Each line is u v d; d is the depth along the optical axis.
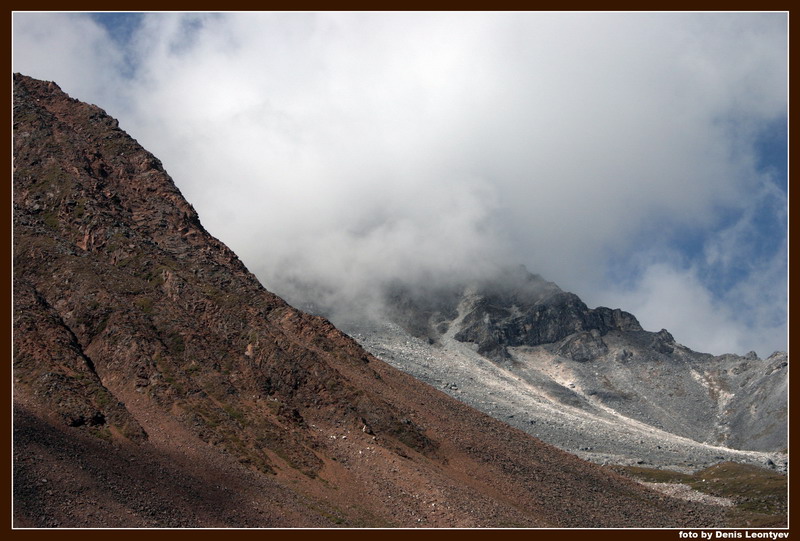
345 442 155.62
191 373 154.00
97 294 163.00
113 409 130.75
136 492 110.81
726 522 174.62
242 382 157.88
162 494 113.62
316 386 170.88
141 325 159.38
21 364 133.88
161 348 154.50
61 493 103.06
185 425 136.75
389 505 136.00
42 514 98.25
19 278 155.62
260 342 175.00
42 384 129.25
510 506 152.88
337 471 142.25
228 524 113.00
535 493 165.50
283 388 168.12
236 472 128.38
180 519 109.62
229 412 146.62
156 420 136.25
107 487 108.75
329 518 124.31
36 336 141.00
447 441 174.62
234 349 167.25
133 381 145.00
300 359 176.38
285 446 142.62
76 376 136.75
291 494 128.50
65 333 148.00
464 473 164.62
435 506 138.00
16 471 102.38
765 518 178.50
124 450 121.62
